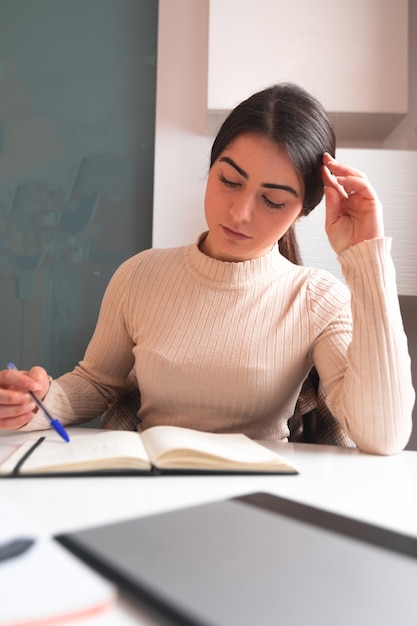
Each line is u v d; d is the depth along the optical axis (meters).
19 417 1.03
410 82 2.30
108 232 2.37
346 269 1.14
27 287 2.36
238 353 1.25
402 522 0.62
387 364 1.06
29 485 0.72
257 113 1.12
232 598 0.38
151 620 0.36
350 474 0.84
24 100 2.39
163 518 0.54
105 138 2.38
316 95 2.07
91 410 1.35
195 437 0.91
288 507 0.59
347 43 2.08
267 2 2.08
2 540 0.42
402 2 2.08
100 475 0.77
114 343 1.39
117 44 2.38
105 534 0.49
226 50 2.08
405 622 0.36
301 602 0.38
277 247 1.38
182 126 2.21
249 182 1.12
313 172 1.17
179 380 1.25
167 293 1.33
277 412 1.30
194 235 2.18
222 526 0.52
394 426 1.03
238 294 1.29
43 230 2.37
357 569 0.43
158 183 2.20
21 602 0.35
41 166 2.38
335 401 1.17
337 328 1.27
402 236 2.00
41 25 2.39
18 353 2.34
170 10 2.23
